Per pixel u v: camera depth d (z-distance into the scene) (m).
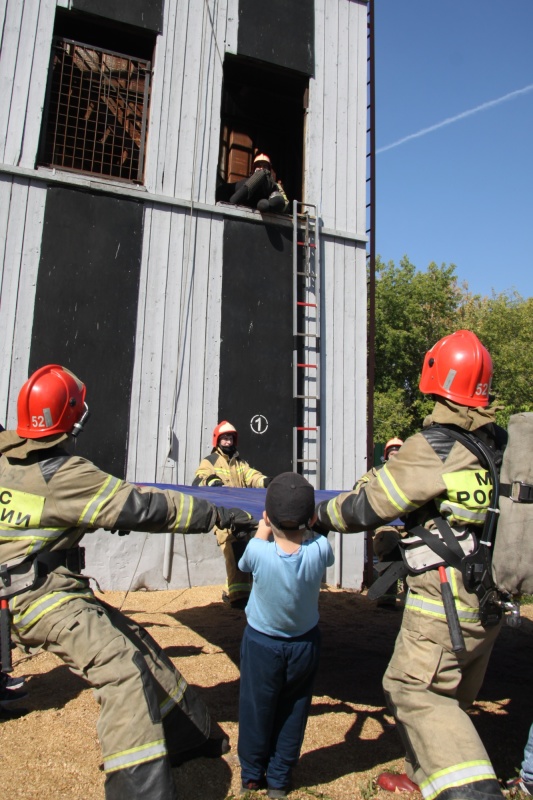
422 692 2.57
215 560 7.85
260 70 8.84
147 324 7.63
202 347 7.88
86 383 7.26
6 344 6.98
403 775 3.07
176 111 8.06
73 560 2.88
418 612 2.69
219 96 8.34
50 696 4.11
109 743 2.48
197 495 4.34
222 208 8.17
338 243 8.88
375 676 4.71
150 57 8.74
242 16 8.55
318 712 3.97
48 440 2.84
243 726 2.90
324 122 8.95
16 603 2.68
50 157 8.43
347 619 6.51
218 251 8.12
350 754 3.40
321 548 2.85
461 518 2.68
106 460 7.25
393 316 30.86
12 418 6.92
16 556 2.71
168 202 7.87
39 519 2.72
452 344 2.93
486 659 2.86
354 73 9.23
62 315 7.24
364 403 8.72
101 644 2.60
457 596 2.62
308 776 3.14
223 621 6.11
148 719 2.51
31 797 2.87
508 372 32.62
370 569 8.30
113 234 7.59
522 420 2.73
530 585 2.59
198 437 7.73
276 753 2.92
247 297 8.20
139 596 7.18
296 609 2.77
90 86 8.02
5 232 7.10
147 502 2.82
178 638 5.47
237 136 10.59
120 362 7.44
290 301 8.45
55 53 7.84
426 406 29.17
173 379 7.68
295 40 8.87
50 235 7.29
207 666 4.73
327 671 4.79
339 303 8.77
